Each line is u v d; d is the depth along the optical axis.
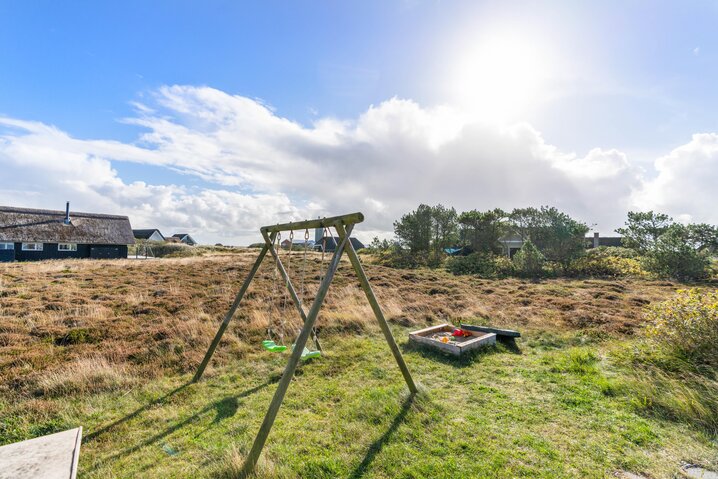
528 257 16.92
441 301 10.05
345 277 13.82
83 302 8.91
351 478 2.70
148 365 5.23
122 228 33.50
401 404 3.90
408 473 2.73
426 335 6.82
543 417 3.60
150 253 37.78
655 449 3.00
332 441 3.23
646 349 5.08
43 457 2.56
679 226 17.50
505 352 5.92
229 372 5.12
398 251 23.22
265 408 3.97
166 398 4.28
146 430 3.54
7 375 4.70
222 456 3.01
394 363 5.36
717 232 16.36
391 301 9.61
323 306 9.04
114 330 6.72
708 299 4.79
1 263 19.19
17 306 8.17
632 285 13.33
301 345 3.07
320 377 4.89
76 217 31.75
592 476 2.65
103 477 2.79
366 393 4.25
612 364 4.94
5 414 3.79
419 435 3.28
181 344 6.04
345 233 3.69
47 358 5.37
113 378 4.68
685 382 4.00
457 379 4.73
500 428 3.38
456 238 23.00
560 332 6.97
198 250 38.12
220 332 4.91
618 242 34.88
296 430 3.44
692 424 3.36
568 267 17.44
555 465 2.79
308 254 22.14
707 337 4.51
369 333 7.07
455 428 3.39
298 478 2.73
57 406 3.99
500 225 22.44
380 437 3.27
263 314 8.18
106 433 3.48
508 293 11.62
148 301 9.11
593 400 3.96
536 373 4.88
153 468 2.90
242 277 13.55
